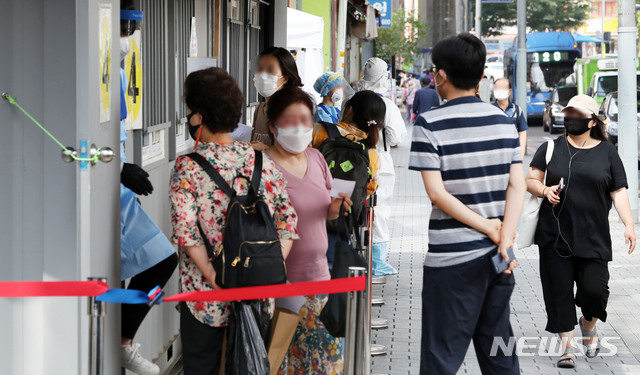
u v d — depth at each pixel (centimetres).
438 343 515
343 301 509
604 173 719
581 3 9381
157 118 698
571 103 725
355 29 3197
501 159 511
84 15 428
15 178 434
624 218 733
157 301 458
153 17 683
